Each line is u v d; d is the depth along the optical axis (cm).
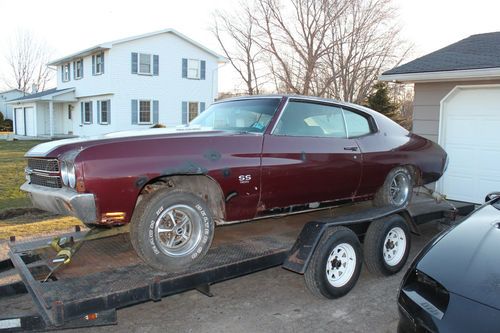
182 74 2889
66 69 3228
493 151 878
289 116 462
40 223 732
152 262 360
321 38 3061
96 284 341
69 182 351
